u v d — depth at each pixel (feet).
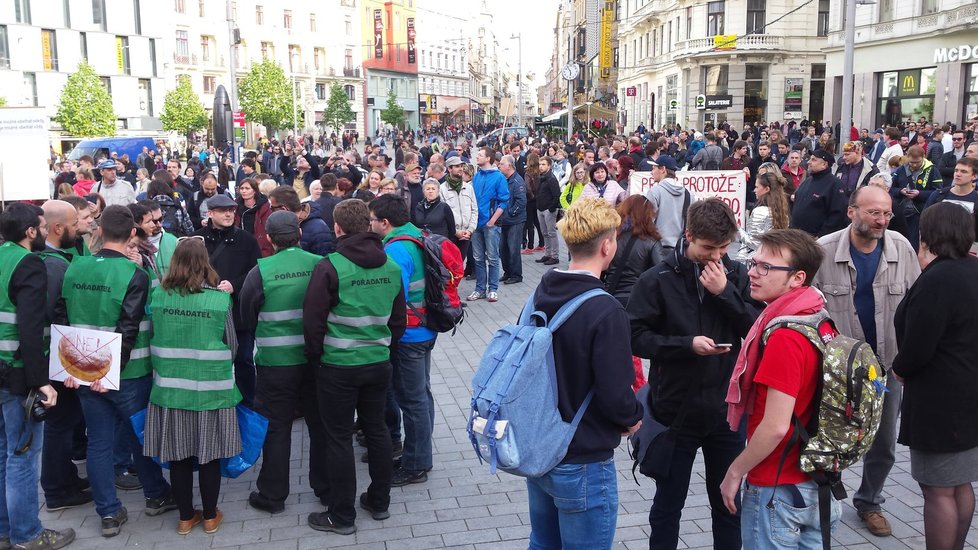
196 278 15.47
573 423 10.48
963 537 12.83
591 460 10.68
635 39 208.54
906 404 12.78
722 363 12.30
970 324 12.01
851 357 9.85
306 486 18.28
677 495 12.77
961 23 97.45
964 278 11.94
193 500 17.60
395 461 18.86
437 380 25.27
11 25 158.71
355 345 15.51
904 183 31.50
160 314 15.40
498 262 36.29
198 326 15.38
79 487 17.69
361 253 15.51
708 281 11.84
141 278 15.76
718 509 12.86
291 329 16.47
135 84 184.14
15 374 14.70
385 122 259.39
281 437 16.80
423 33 318.45
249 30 222.48
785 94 150.51
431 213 31.35
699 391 12.21
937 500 12.62
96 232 18.53
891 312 14.78
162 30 190.08
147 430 15.67
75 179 56.90
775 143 67.26
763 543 10.44
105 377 15.24
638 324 12.50
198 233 21.77
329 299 15.33
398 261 17.25
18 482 15.01
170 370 15.47
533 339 10.28
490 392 10.18
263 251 25.94
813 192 26.22
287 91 192.75
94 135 150.20
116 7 178.81
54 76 166.91
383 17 284.20
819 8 148.25
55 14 166.50
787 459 10.28
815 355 9.93
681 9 165.89
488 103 454.81
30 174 27.78
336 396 15.56
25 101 162.09
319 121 249.75
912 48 109.29
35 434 15.16
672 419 12.50
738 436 12.50
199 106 172.04
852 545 14.87
